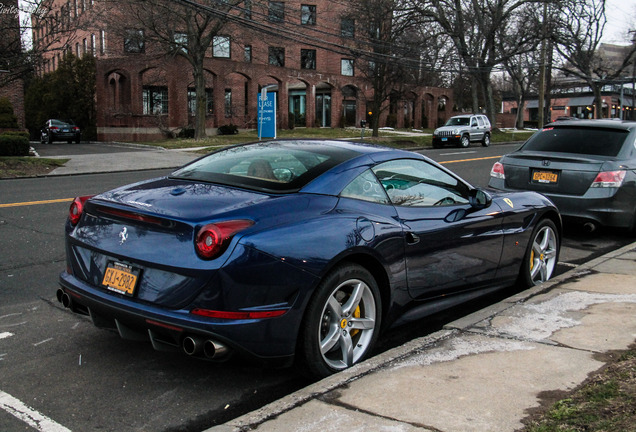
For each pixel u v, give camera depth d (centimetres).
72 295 384
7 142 2192
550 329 422
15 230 836
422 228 425
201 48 3134
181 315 327
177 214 342
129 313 342
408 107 5816
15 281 598
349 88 5069
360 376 343
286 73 4388
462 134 3253
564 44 4406
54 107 4478
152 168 2033
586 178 785
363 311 389
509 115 7388
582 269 602
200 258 325
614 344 388
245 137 3534
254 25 3059
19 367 391
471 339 403
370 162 423
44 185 1400
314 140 475
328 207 376
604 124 843
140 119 3819
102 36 3831
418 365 358
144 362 403
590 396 307
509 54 3994
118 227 366
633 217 800
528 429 276
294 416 296
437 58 3731
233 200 361
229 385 370
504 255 517
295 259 335
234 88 4434
